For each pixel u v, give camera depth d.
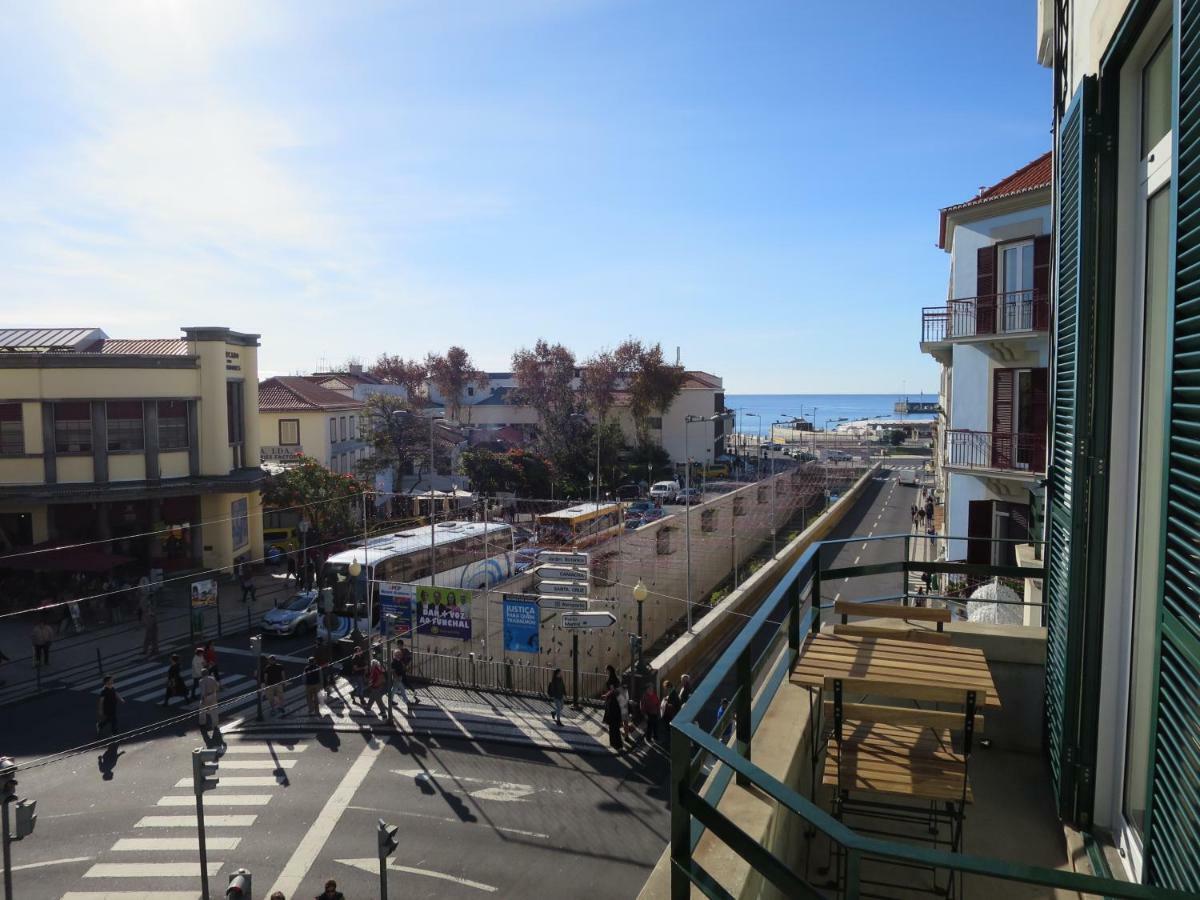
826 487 60.03
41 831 15.59
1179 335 2.82
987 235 20.52
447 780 17.98
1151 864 2.98
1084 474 3.89
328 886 11.65
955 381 21.95
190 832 15.59
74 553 31.03
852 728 4.25
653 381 76.38
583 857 14.75
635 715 21.31
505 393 93.81
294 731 20.86
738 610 28.72
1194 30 2.67
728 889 2.63
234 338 37.38
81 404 33.03
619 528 41.44
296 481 41.31
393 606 26.22
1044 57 9.56
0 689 23.80
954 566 5.62
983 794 4.59
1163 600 2.93
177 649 27.70
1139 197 3.61
